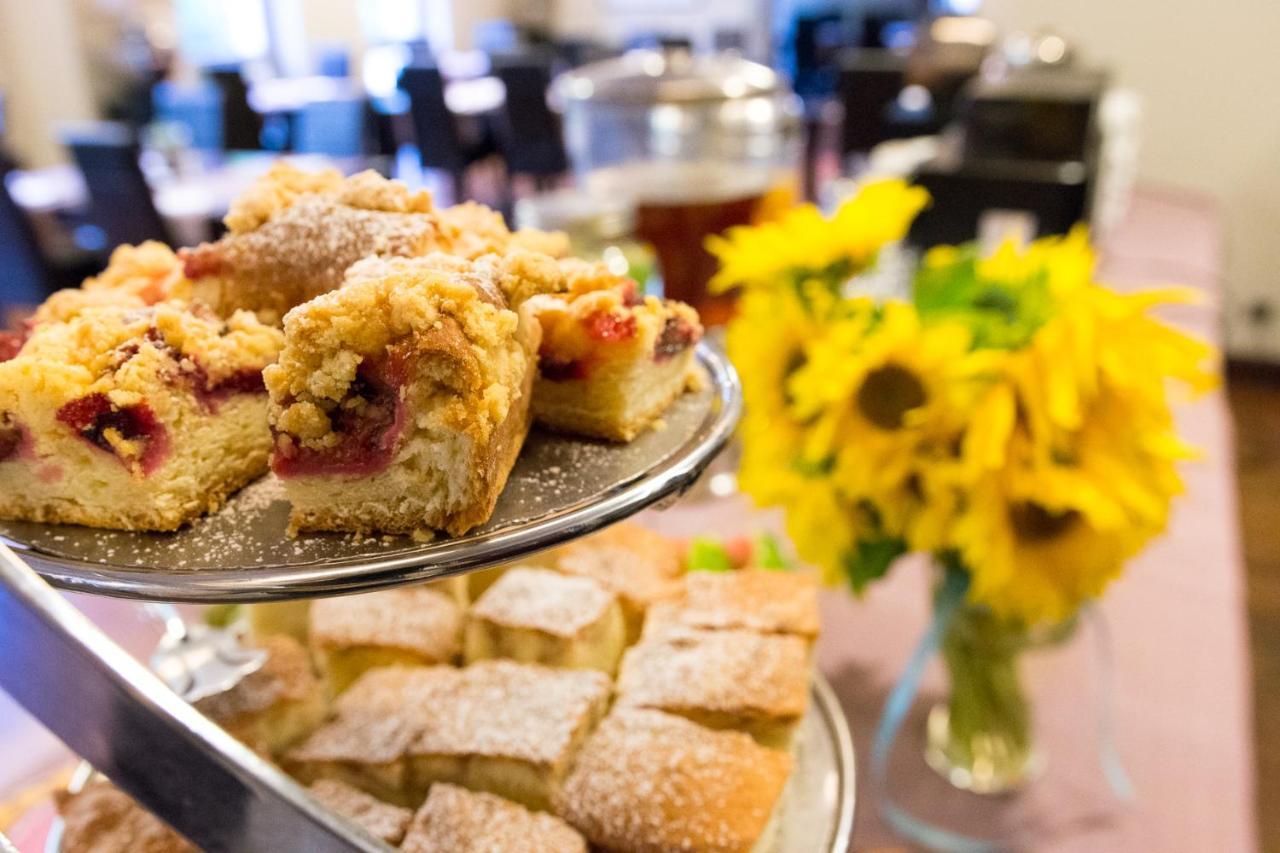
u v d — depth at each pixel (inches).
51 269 48.2
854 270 17.6
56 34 84.5
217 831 8.4
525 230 14.5
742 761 13.5
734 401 13.1
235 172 60.3
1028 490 15.5
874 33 84.6
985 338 15.7
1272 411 58.0
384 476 10.2
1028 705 19.4
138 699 7.7
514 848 12.6
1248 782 18.3
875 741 19.9
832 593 23.3
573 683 14.9
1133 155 49.9
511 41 116.0
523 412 11.8
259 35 122.2
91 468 10.6
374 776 13.8
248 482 11.7
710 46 121.6
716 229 27.8
